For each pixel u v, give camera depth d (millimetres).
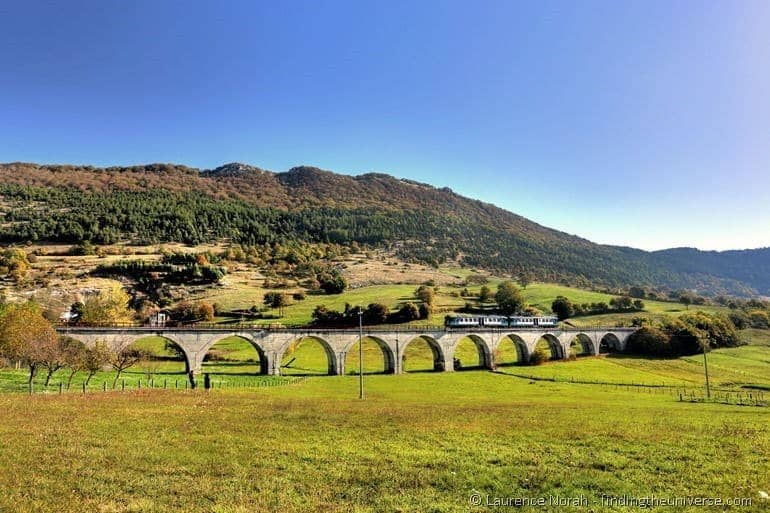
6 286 152875
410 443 27875
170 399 46312
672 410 50438
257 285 193125
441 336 106625
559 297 179250
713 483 20781
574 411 45812
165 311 152000
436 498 18766
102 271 178750
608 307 184250
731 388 89125
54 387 55469
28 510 16297
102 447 25031
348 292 191500
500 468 22812
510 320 123438
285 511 17125
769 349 136375
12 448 24062
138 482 19672
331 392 64375
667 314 175375
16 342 61438
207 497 18312
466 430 32375
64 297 151250
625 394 74312
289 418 36406
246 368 96875
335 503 18000
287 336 91438
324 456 24469
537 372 101500
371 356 118125
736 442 29312
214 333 86562
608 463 23844
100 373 73875
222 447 25953
